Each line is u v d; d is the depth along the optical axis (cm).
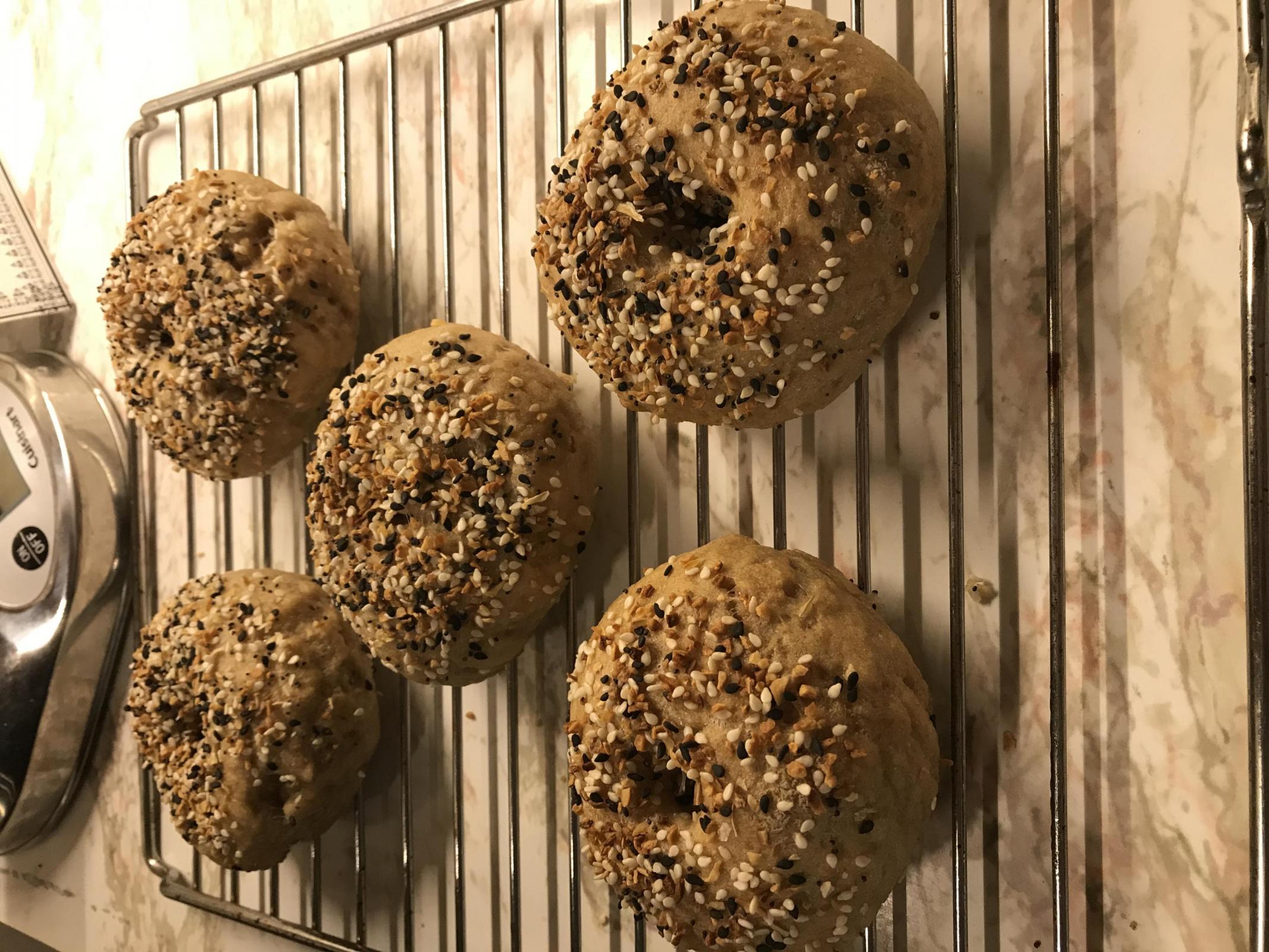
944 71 24
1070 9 23
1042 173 23
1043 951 23
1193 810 22
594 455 29
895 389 26
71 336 44
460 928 31
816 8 26
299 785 31
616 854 24
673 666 23
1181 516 22
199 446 33
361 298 35
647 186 24
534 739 31
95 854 43
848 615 23
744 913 22
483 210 32
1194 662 22
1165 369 22
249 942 38
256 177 34
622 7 28
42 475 40
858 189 22
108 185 43
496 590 27
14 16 46
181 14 40
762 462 28
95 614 41
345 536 29
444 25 31
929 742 23
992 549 24
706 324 23
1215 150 21
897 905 25
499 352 29
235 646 32
